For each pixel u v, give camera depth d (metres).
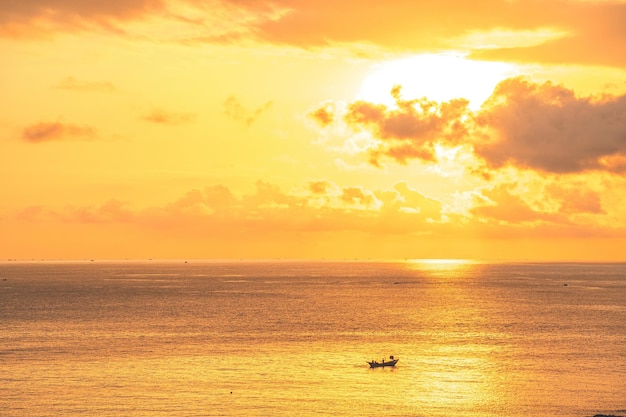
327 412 89.31
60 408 90.75
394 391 98.81
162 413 88.81
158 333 151.88
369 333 152.50
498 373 109.62
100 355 124.12
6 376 107.31
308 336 147.75
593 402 93.88
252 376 107.44
